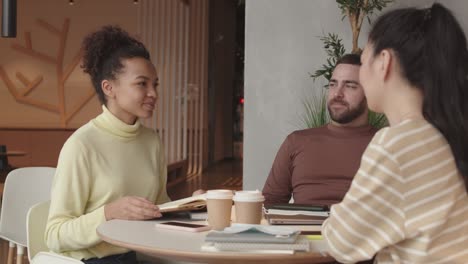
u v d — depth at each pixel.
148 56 2.56
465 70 1.50
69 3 11.12
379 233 1.46
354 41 4.21
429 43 1.50
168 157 10.86
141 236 1.88
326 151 2.99
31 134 10.30
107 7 11.17
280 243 1.66
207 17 12.80
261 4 4.80
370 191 1.45
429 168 1.45
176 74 10.98
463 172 1.47
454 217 1.45
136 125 2.56
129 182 2.51
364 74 1.60
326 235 1.53
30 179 3.21
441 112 1.48
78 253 2.39
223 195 2.02
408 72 1.52
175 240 1.82
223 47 15.11
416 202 1.44
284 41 4.79
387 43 1.54
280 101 4.80
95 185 2.44
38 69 11.12
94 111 11.14
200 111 12.16
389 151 1.45
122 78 2.49
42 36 11.11
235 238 1.67
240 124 16.44
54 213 2.36
